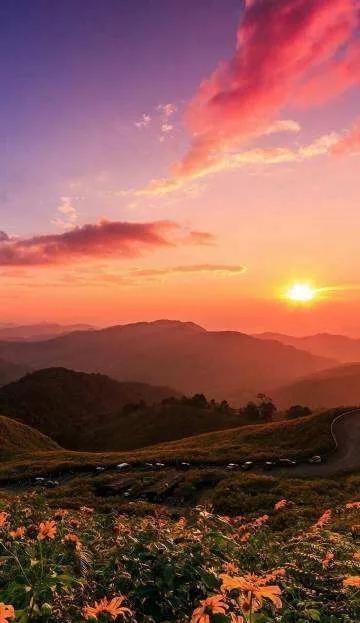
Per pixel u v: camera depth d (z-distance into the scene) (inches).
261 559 258.1
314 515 941.8
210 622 162.1
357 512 610.9
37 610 169.6
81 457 2074.3
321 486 1275.8
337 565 250.8
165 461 1747.0
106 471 1706.4
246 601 160.2
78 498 1344.7
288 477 1528.1
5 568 224.2
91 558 247.0
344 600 215.2
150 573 220.5
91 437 5895.7
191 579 213.9
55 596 190.5
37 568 208.8
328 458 1731.1
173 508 1241.4
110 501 1326.3
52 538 247.6
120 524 303.3
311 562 254.2
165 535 264.5
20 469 1797.5
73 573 221.0
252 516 890.1
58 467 1749.5
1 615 157.4
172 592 203.3
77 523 339.0
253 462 1701.5
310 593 219.8
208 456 1802.4
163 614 198.5
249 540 281.0
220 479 1440.7
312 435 2007.9
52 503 1266.0
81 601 203.0
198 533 265.3
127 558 231.1
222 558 243.0
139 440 5260.8
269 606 195.2
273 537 333.7
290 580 230.5
